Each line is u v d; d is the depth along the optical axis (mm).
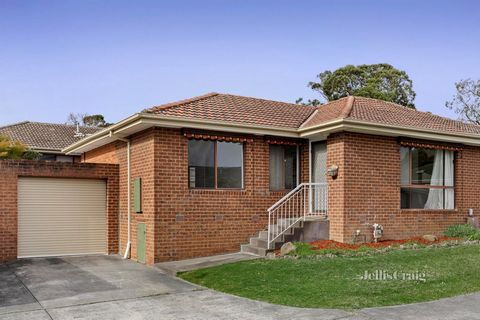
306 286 9625
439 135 15281
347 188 13742
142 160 13805
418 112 18422
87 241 15547
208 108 14781
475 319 7609
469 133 16047
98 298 9352
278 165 15141
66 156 25000
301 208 15156
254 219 14391
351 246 13109
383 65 41031
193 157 13680
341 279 10016
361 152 14102
